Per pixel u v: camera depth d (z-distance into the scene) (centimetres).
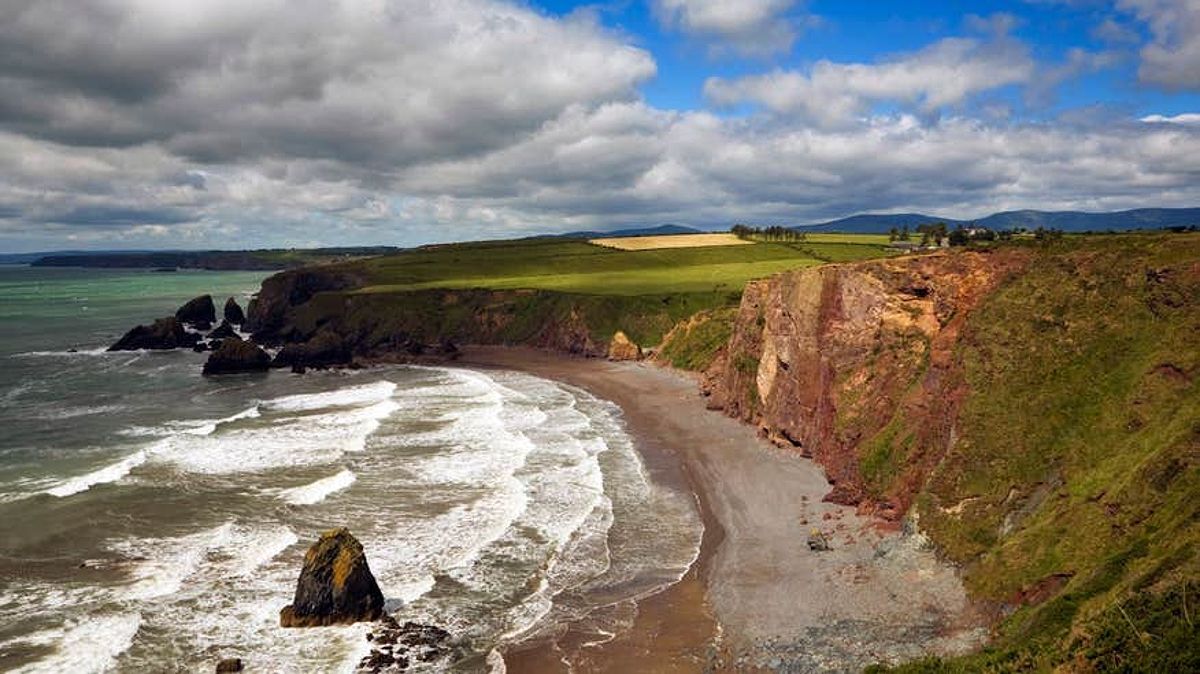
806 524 4291
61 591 3500
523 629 3284
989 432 3759
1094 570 2634
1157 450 2902
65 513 4441
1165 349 3459
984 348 4212
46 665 2914
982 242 6212
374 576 3728
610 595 3581
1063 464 3362
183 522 4331
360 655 3059
